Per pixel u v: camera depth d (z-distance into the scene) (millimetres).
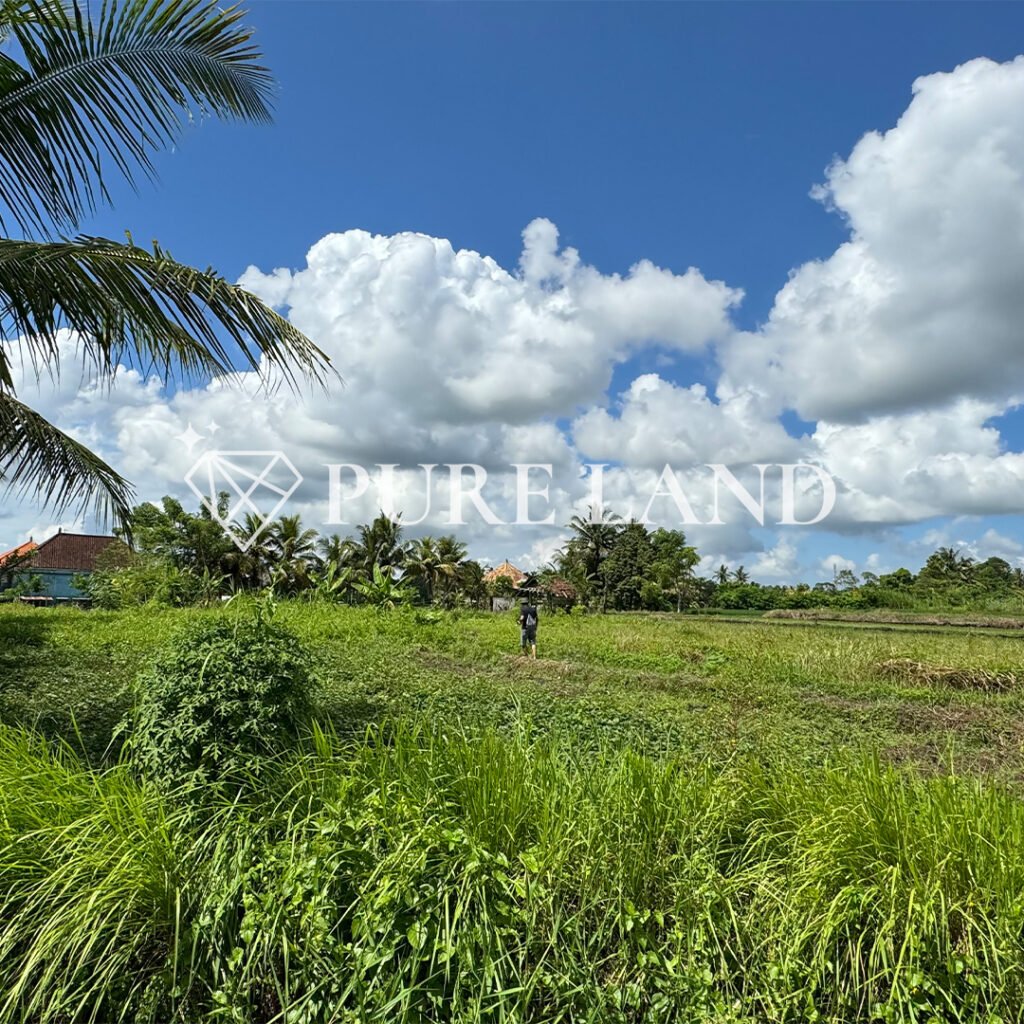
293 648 5398
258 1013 2957
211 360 5938
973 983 2670
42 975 2871
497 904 2918
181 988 2836
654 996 2830
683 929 3088
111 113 5855
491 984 2725
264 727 4719
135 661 12211
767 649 16797
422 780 3658
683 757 4945
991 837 3182
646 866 3305
